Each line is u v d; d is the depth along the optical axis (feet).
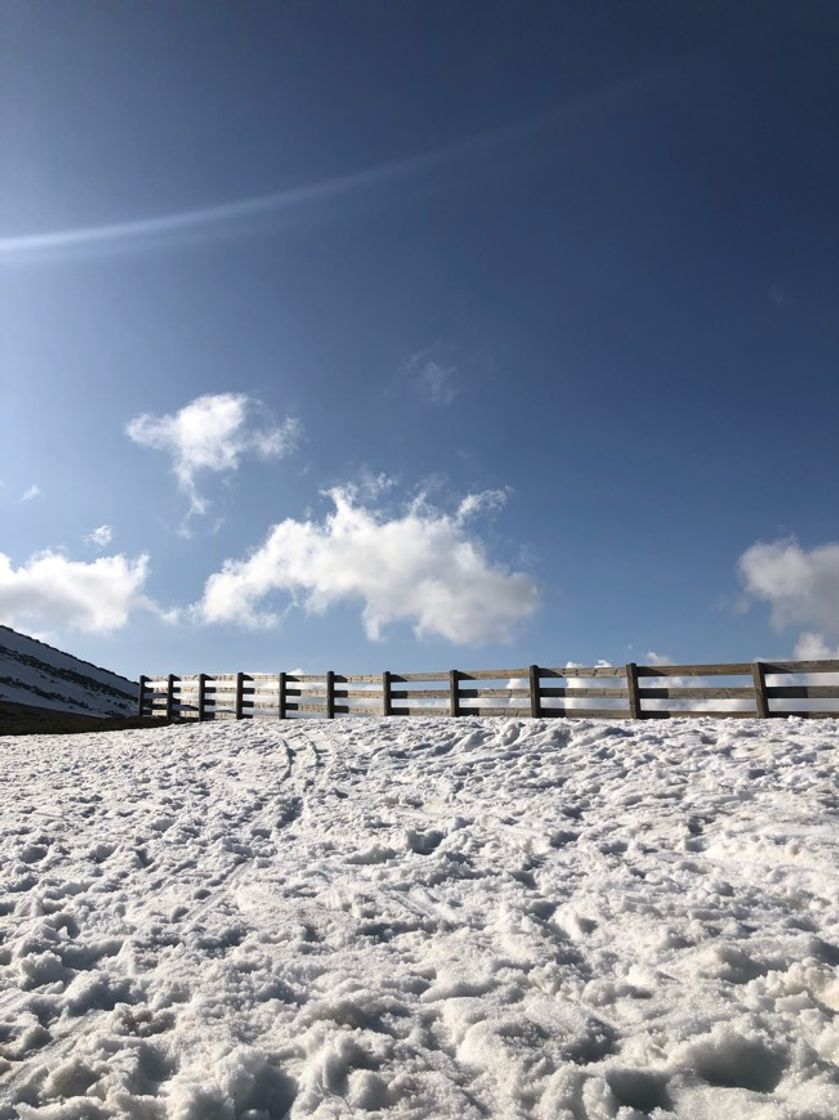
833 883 16.56
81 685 198.80
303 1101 9.55
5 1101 9.80
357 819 27.40
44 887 20.54
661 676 46.11
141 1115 9.32
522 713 52.65
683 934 14.49
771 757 30.25
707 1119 8.86
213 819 29.27
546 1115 9.00
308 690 73.67
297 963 14.30
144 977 13.94
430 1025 11.67
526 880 19.15
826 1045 10.06
